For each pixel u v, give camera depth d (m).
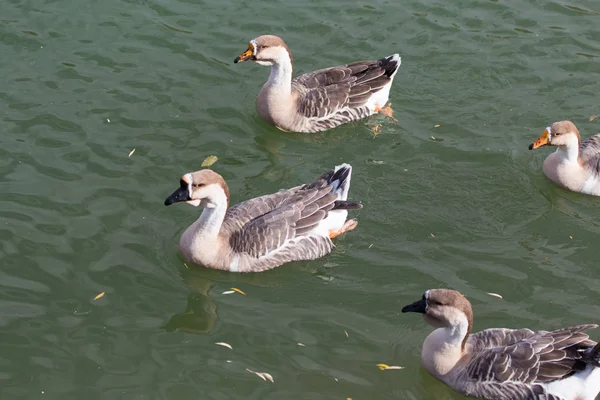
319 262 14.77
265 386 12.19
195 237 14.22
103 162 16.41
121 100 18.14
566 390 11.51
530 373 11.58
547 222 15.68
